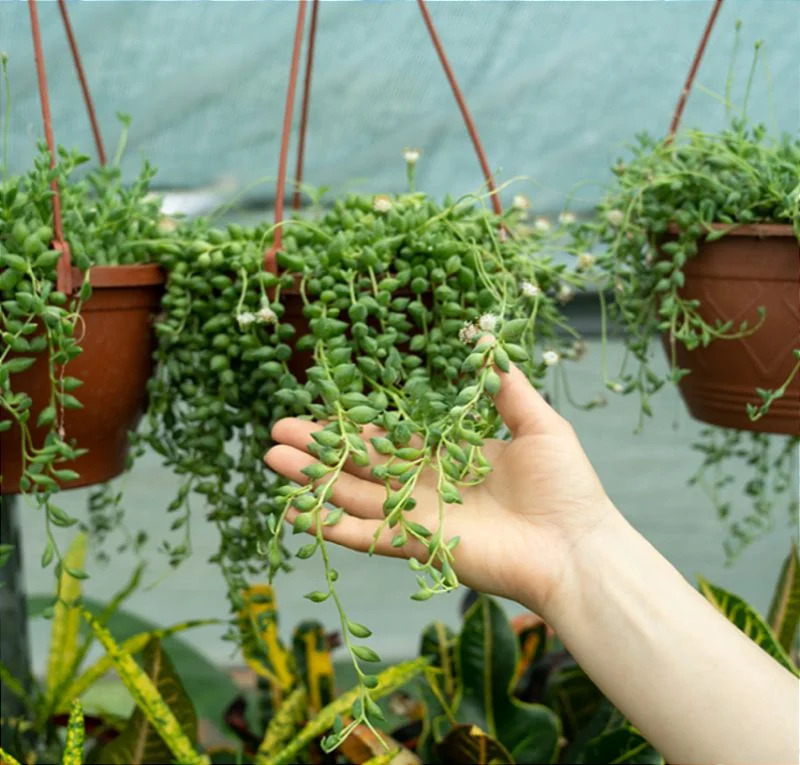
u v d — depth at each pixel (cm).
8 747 72
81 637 101
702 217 62
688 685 50
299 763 70
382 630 118
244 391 60
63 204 58
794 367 62
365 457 51
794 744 48
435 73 93
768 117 93
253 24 89
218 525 61
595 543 54
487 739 64
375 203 59
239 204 97
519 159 97
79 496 111
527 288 58
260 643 66
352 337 59
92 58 88
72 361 58
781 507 111
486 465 52
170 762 67
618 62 92
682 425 110
